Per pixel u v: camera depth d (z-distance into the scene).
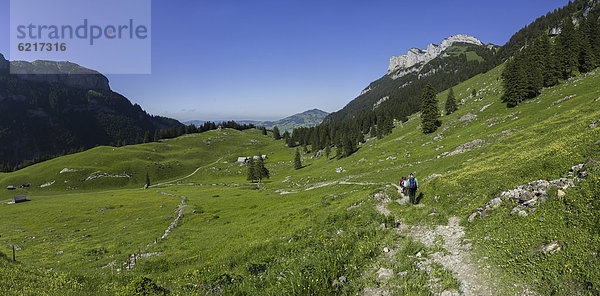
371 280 9.48
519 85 80.81
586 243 7.89
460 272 9.09
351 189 58.22
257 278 11.16
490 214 13.41
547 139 25.56
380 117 173.88
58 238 50.75
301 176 118.44
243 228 36.31
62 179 148.75
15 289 11.83
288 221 31.30
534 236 9.63
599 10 153.75
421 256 11.14
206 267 18.06
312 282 9.23
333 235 16.64
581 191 10.55
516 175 16.91
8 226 64.12
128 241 43.81
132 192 126.44
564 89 74.00
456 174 23.80
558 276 7.23
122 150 196.38
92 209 82.12
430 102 97.88
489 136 59.81
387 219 16.66
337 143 142.62
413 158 79.19
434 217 16.08
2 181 143.88
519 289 7.44
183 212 65.56
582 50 84.06
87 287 13.68
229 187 124.69
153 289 11.20
